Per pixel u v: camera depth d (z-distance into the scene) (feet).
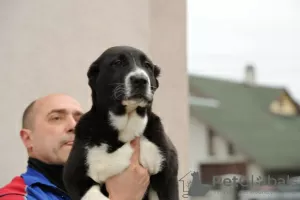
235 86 93.56
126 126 10.73
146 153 10.77
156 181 10.98
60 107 13.24
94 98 11.10
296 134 81.00
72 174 10.73
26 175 12.63
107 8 17.74
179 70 18.99
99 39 17.58
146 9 18.40
